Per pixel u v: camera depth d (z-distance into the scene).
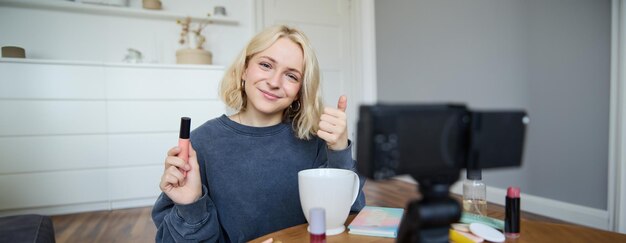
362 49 3.33
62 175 2.27
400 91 3.35
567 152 2.07
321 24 3.22
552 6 2.12
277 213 0.72
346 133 0.62
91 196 2.33
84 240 1.81
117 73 2.34
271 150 0.73
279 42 0.71
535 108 2.24
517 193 0.55
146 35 2.77
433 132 0.31
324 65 3.23
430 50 3.02
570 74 2.04
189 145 0.56
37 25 2.54
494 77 2.49
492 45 2.50
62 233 1.92
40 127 2.22
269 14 3.03
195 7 2.89
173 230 0.59
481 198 0.70
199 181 0.58
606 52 1.86
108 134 2.35
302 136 0.75
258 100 0.71
